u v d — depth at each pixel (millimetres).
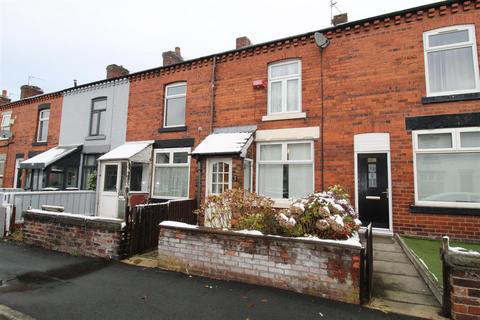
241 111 10195
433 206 7297
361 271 4145
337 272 4191
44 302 4145
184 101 11664
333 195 5953
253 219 5293
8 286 4723
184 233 5406
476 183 7082
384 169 7977
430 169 7539
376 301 4129
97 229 6363
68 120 14430
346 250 4176
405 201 7594
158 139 11719
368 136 8188
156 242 7090
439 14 7758
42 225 7207
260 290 4492
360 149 8234
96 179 11930
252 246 4797
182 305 4035
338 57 8859
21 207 8836
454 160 7332
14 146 16531
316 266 4324
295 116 9195
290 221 4621
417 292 4422
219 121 10547
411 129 7723
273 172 9500
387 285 4684
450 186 7305
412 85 7848
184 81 11680
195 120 10992
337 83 8773
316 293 4285
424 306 3967
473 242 6848
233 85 10477
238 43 11812
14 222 8375
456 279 3555
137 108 12469
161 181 11438
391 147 7891
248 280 4770
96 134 13484
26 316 3744
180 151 11109
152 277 5105
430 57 7891
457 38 7645
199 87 11125
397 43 8148
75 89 14391
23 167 13305
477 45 7359
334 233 4512
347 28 8773
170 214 7902
